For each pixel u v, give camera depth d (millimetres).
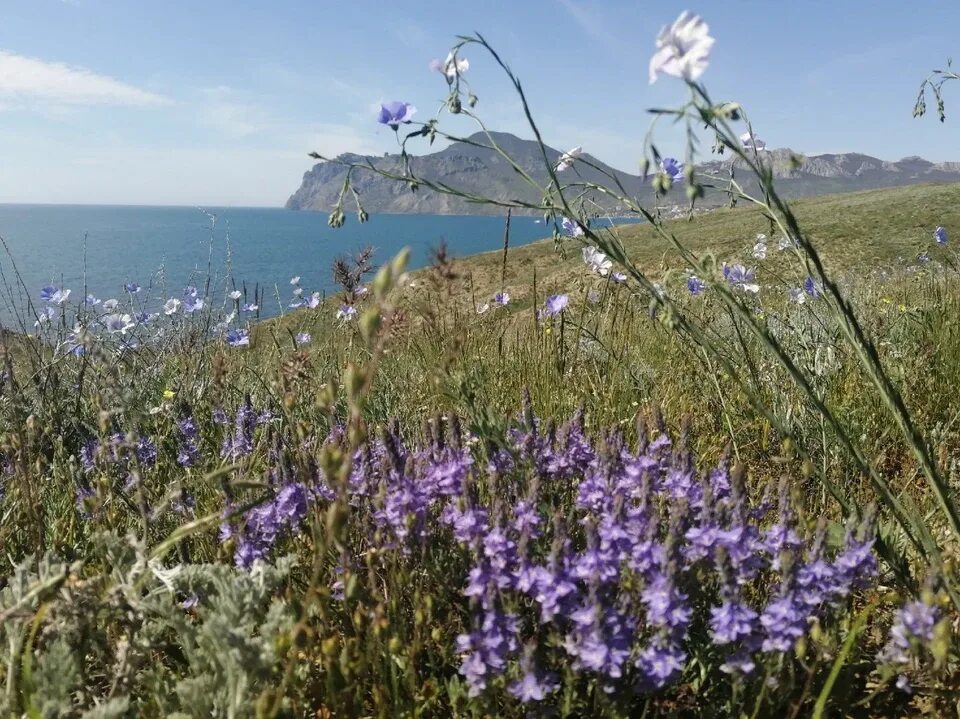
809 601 2014
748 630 1929
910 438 2053
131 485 3316
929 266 8609
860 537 2100
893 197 41250
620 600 2059
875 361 2053
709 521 2105
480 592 2045
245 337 5383
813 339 4703
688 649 2248
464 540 2336
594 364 4945
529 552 2293
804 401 3832
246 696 1915
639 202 2299
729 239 27734
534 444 2826
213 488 3365
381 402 4359
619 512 2137
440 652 2352
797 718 2207
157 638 2379
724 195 2203
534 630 2299
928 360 4770
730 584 1961
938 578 1820
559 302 4734
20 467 3104
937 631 1759
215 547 2896
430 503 2578
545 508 2553
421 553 2449
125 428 3172
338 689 2102
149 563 2168
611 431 2699
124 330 5066
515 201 2293
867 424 4008
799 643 1890
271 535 2625
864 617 1880
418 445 3098
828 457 3594
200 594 2348
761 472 3660
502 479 2686
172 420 4004
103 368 3395
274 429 3002
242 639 1892
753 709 2129
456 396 3250
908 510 2646
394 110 2320
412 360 5121
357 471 2748
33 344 4496
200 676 1996
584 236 2461
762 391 4066
